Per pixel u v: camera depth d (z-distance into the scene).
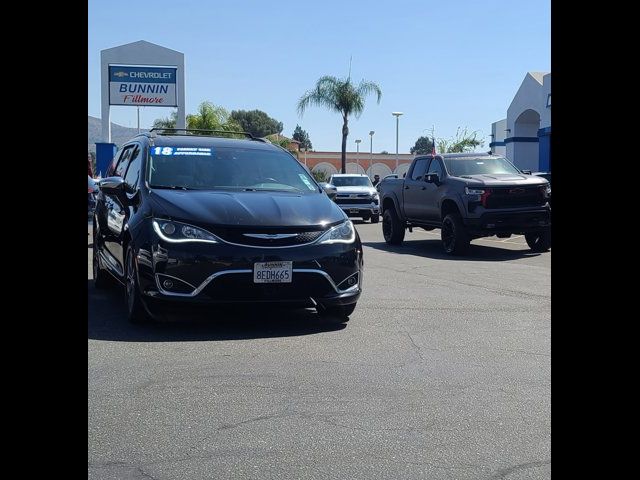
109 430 4.33
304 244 6.78
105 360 5.76
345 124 44.81
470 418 4.62
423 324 7.39
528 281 10.61
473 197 13.97
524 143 40.44
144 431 4.33
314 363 5.83
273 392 5.08
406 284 10.19
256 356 6.00
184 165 7.77
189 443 4.17
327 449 4.11
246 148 8.29
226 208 6.80
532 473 3.82
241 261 6.54
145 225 6.76
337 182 28.38
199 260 6.48
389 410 4.75
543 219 14.18
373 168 66.44
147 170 7.66
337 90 44.34
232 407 4.77
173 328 6.95
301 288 6.73
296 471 3.82
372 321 7.50
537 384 5.31
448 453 4.07
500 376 5.52
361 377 5.47
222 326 7.09
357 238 7.22
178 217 6.67
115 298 8.62
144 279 6.62
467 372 5.64
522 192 14.05
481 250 15.62
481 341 6.66
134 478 3.71
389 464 3.92
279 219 6.77
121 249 7.59
